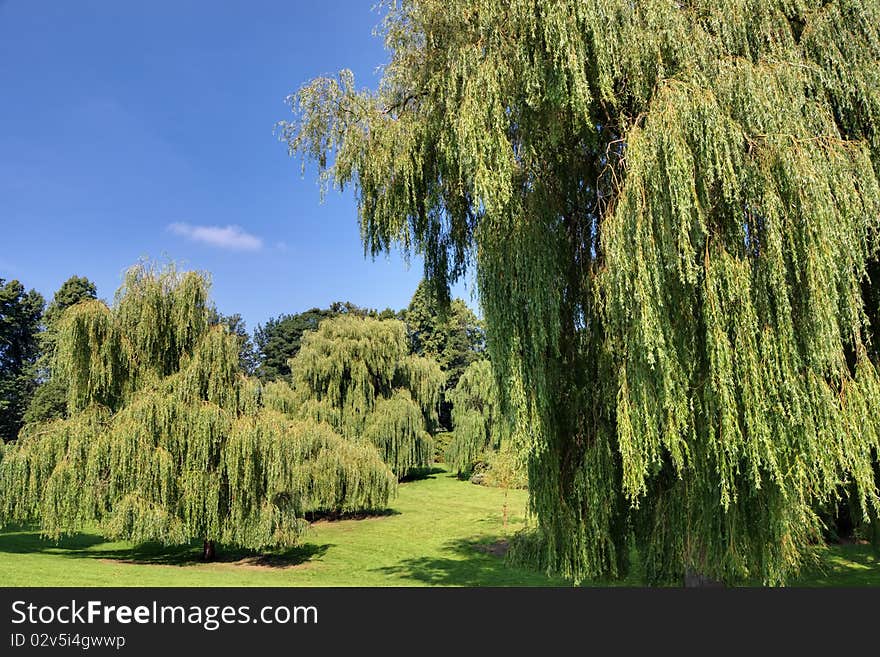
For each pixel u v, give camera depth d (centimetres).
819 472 666
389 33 901
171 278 1647
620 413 703
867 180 678
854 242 649
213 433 1493
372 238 973
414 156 909
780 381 638
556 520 890
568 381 889
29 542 1839
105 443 1434
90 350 1544
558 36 688
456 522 2467
